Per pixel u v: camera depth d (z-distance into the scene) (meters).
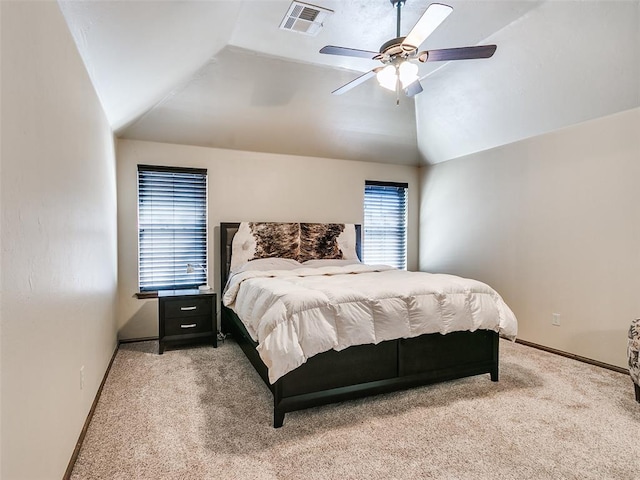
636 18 2.43
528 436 2.08
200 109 3.80
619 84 2.84
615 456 1.90
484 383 2.83
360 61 3.43
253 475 1.74
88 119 2.26
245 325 2.92
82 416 2.04
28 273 1.24
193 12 2.18
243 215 4.47
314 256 4.63
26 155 1.24
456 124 4.31
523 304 3.89
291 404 2.21
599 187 3.21
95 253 2.49
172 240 4.17
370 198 5.32
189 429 2.14
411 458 1.88
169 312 3.58
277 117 4.12
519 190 3.95
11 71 1.12
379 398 2.56
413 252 5.53
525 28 2.87
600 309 3.20
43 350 1.37
